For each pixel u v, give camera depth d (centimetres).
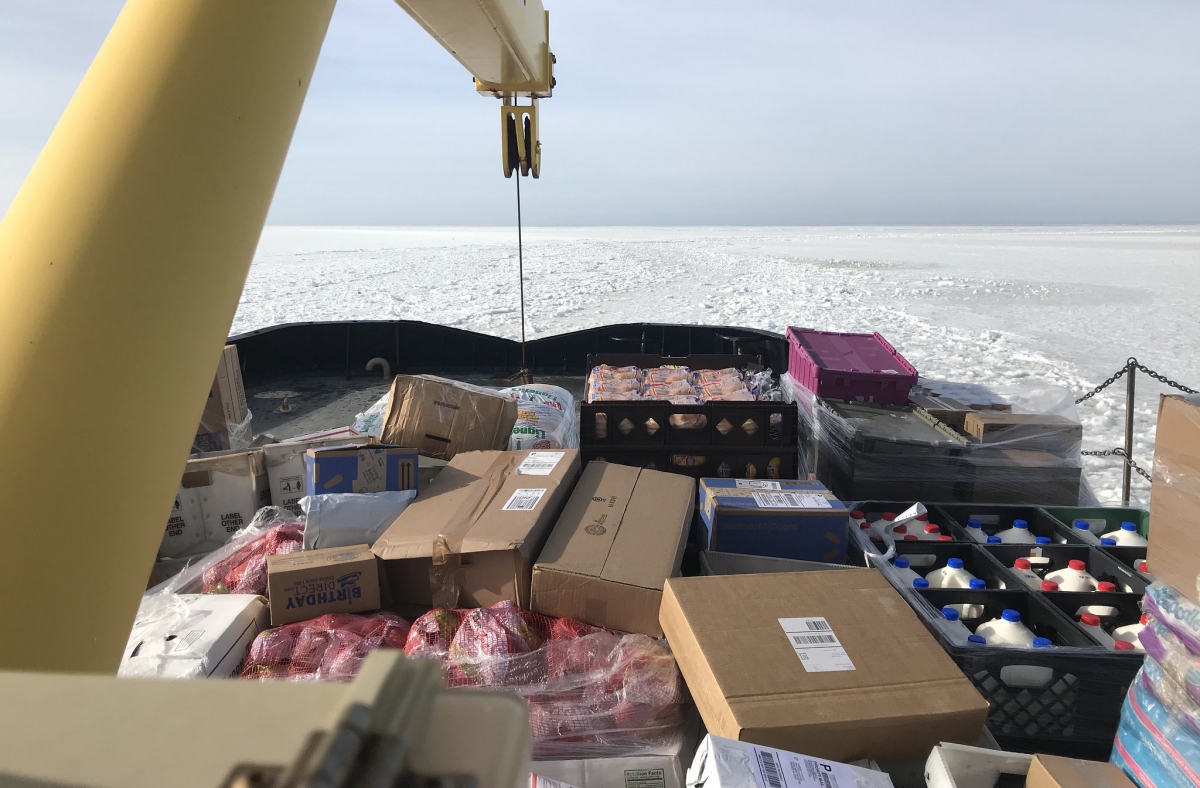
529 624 203
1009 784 148
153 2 93
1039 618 225
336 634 202
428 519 232
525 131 385
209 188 90
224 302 96
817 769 142
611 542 223
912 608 212
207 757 31
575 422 439
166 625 201
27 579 77
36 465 78
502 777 33
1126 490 406
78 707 36
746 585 197
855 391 390
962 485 330
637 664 189
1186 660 152
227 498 300
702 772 142
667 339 601
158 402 87
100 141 86
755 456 333
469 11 249
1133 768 164
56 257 82
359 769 29
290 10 101
